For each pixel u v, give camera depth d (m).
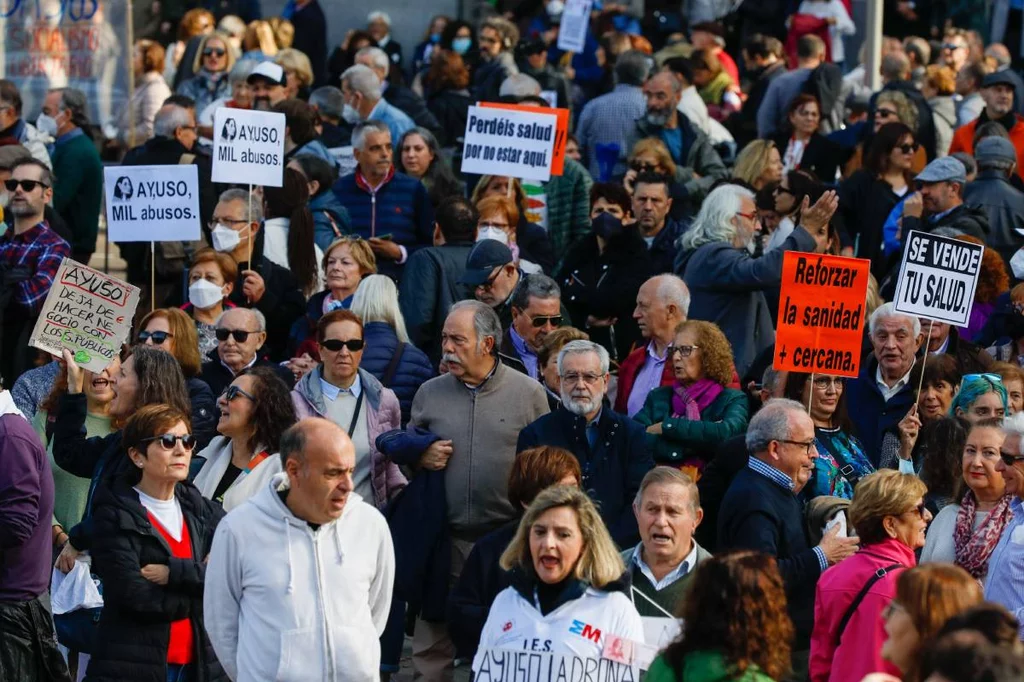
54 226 37.16
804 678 22.80
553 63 55.78
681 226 34.16
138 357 24.61
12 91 40.53
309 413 26.03
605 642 18.61
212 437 26.64
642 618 19.42
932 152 43.66
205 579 20.56
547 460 22.20
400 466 26.14
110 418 26.77
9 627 22.14
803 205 29.39
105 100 46.38
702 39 52.16
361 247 31.23
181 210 32.16
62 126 41.03
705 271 30.00
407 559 25.08
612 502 24.48
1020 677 12.70
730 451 24.62
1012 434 21.11
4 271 33.62
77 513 25.97
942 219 34.19
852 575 20.23
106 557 21.25
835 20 55.78
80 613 24.12
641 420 26.61
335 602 20.34
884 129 37.38
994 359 28.81
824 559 22.31
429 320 31.45
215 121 32.56
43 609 22.55
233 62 48.25
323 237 35.38
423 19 60.12
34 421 26.84
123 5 46.28
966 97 48.78
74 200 40.69
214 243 32.00
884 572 19.97
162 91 47.91
